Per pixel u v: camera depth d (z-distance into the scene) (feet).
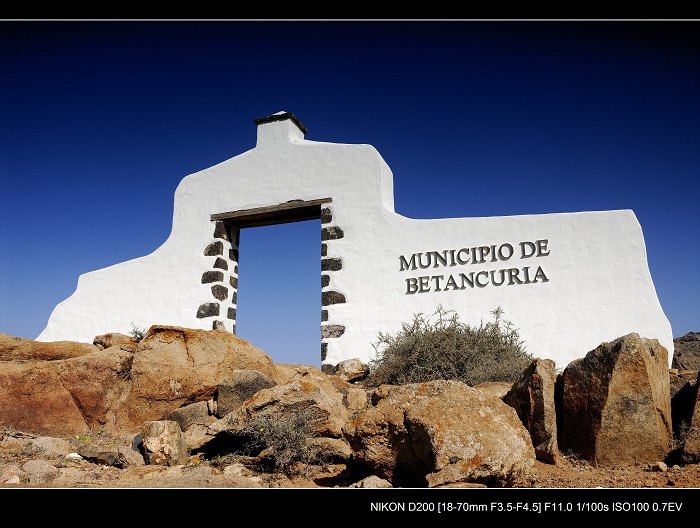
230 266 53.72
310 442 24.11
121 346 33.32
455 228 44.62
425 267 44.86
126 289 54.49
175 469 22.71
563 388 24.20
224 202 53.21
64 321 55.52
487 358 34.58
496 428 19.75
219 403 29.35
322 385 29.55
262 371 33.40
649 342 24.36
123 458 23.98
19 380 30.71
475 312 42.52
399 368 35.88
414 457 20.30
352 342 45.62
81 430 30.68
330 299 47.06
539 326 40.68
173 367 31.81
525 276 41.86
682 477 19.30
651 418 22.43
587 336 39.42
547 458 22.58
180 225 54.34
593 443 22.59
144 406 31.32
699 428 21.99
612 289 39.55
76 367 31.37
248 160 53.16
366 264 46.75
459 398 20.38
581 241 41.04
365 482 19.29
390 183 49.78
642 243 39.52
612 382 22.72
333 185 49.37
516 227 42.96
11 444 26.43
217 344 32.76
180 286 52.80
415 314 44.19
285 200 50.85
